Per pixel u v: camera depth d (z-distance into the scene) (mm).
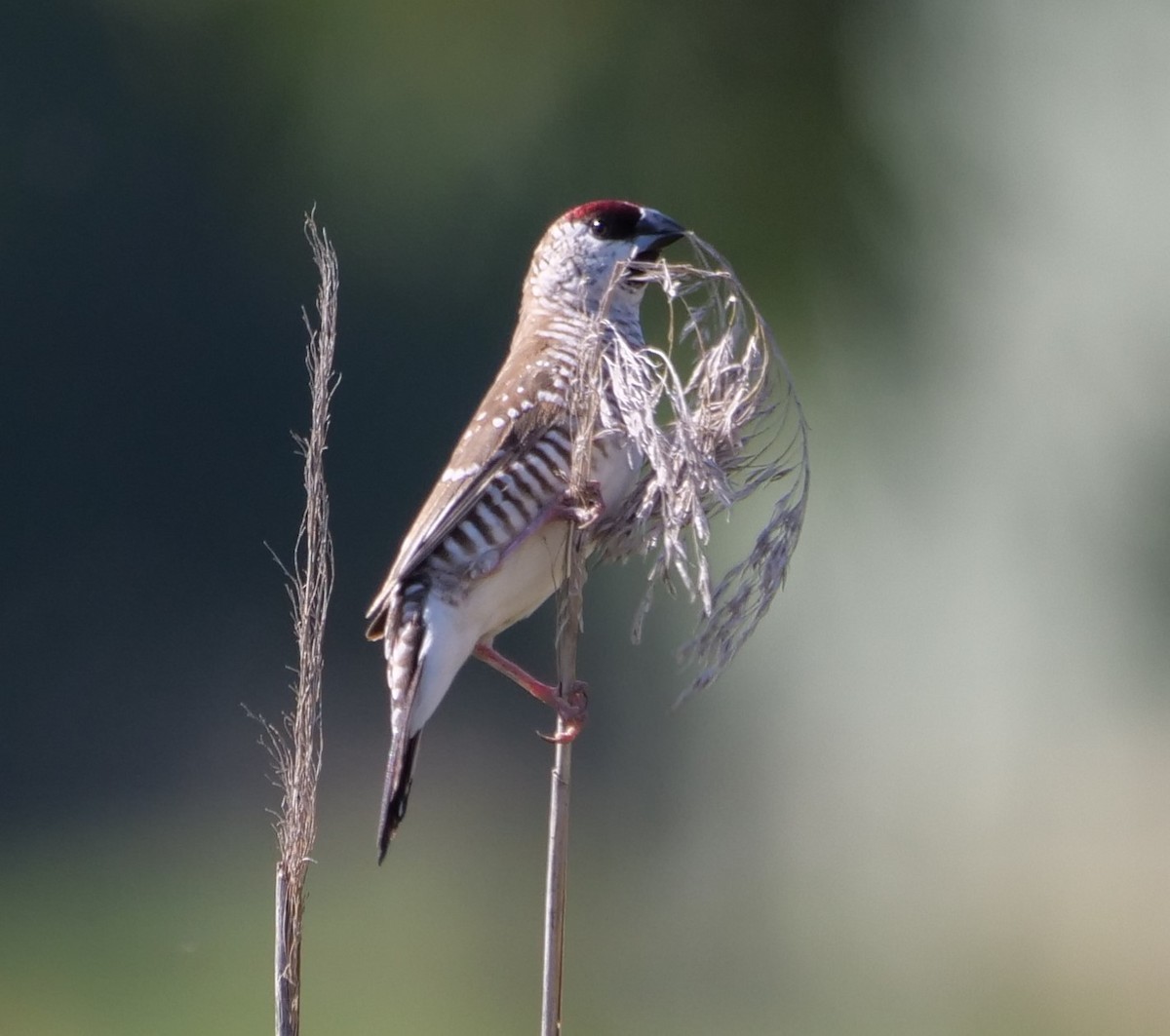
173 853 15992
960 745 16938
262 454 18766
